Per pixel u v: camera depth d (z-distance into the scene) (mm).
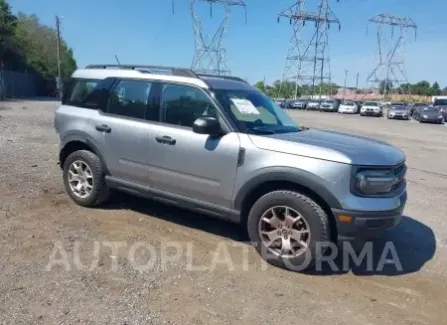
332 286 3945
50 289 3531
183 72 4973
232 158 4352
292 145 4156
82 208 5633
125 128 5141
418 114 40125
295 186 4191
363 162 3953
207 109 4613
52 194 6129
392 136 22125
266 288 3811
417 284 4109
